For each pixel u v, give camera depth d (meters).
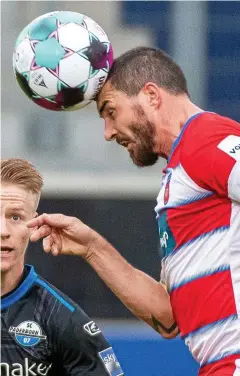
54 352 9.84
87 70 10.05
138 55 10.16
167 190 9.77
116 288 10.38
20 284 9.87
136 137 10.17
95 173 21.66
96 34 10.16
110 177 21.53
